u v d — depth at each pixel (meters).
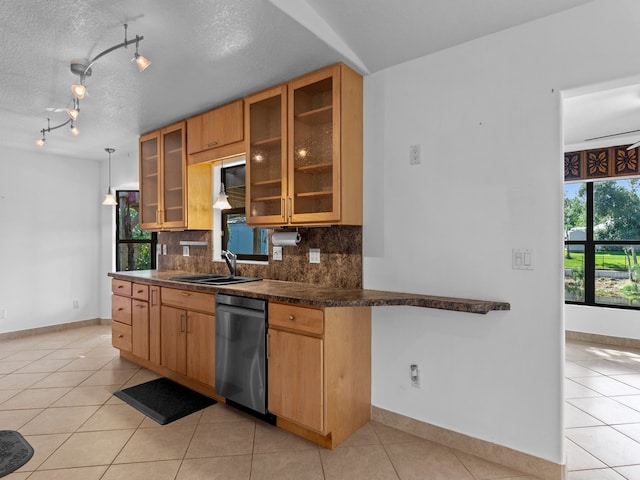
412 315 2.26
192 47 2.09
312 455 2.00
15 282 4.36
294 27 1.89
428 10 1.82
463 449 2.06
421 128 2.25
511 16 1.85
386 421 2.35
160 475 1.83
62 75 2.42
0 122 3.36
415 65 2.28
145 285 3.23
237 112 2.85
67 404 2.61
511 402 1.93
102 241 5.02
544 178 1.87
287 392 2.14
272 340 2.22
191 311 2.78
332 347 2.06
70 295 4.80
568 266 4.52
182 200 3.38
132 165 4.57
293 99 2.47
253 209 2.76
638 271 4.14
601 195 4.35
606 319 4.20
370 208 2.45
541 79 1.87
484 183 2.04
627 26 1.67
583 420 2.44
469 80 2.09
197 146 3.20
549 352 1.84
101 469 1.87
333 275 2.61
